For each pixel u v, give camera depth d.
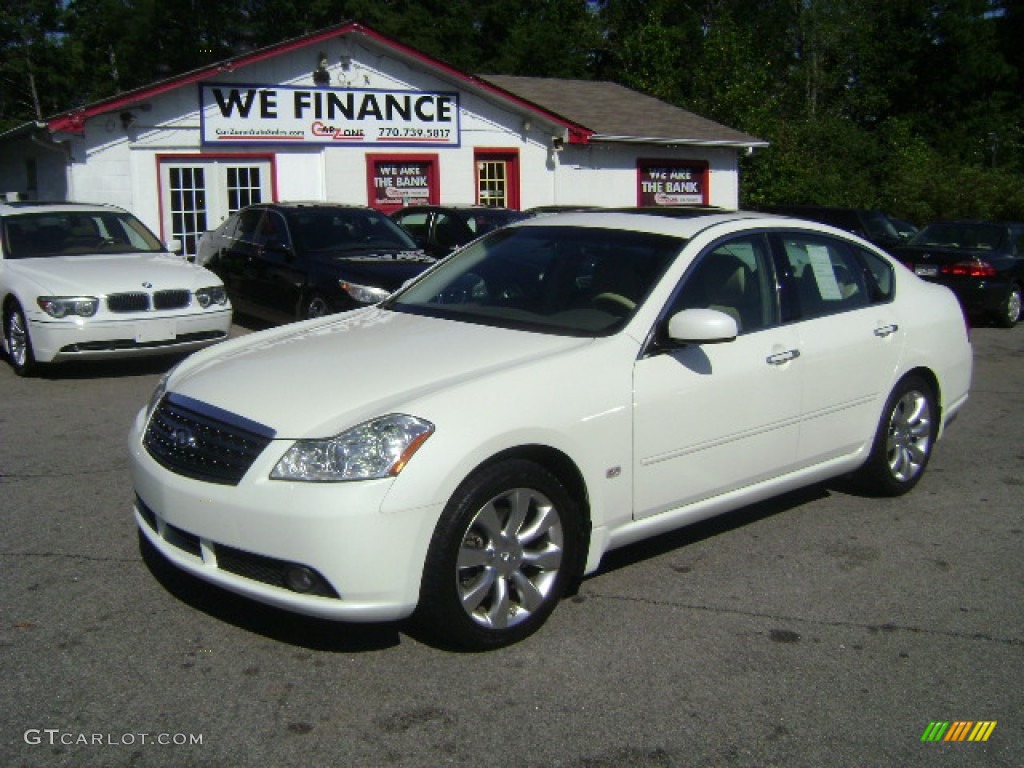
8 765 3.17
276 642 4.02
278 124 16.34
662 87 30.06
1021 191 28.89
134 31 34.97
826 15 40.09
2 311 9.29
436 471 3.68
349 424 3.71
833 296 5.48
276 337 4.86
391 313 5.10
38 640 3.99
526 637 4.08
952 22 43.22
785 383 4.98
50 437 7.08
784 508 5.82
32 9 38.44
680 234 4.94
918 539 5.34
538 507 4.06
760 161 28.58
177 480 3.91
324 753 3.28
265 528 3.65
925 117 43.97
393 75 17.44
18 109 39.72
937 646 4.13
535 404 3.99
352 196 17.34
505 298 4.93
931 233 15.00
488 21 39.44
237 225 11.98
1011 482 6.41
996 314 13.97
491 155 18.98
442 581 3.75
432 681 3.74
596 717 3.53
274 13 36.25
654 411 4.39
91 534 5.15
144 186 15.25
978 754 3.38
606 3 39.88
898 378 5.71
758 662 3.96
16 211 10.08
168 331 9.01
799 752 3.36
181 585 4.54
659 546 5.17
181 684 3.69
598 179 20.59
